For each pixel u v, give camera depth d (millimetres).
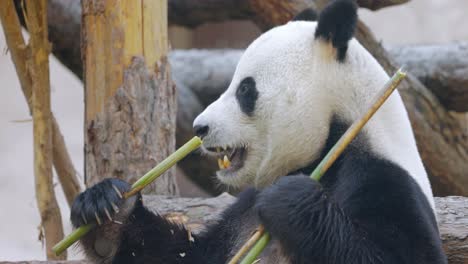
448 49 16547
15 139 37219
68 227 25203
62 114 38656
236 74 8719
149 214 8633
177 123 17172
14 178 34562
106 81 10812
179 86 17703
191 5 16078
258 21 15164
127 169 10758
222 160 8812
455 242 9406
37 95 10969
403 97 14930
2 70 38844
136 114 10773
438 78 16188
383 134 8031
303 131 8336
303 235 7277
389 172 7707
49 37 15414
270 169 8594
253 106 8500
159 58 10953
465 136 15758
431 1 36906
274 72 8445
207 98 18250
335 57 8273
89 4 10898
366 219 7457
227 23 24359
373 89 8242
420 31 36938
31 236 30922
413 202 7516
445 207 10055
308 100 8281
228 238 8828
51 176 11109
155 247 8531
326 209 7348
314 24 8719
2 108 38062
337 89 8258
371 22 37094
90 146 10969
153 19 10883
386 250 7270
